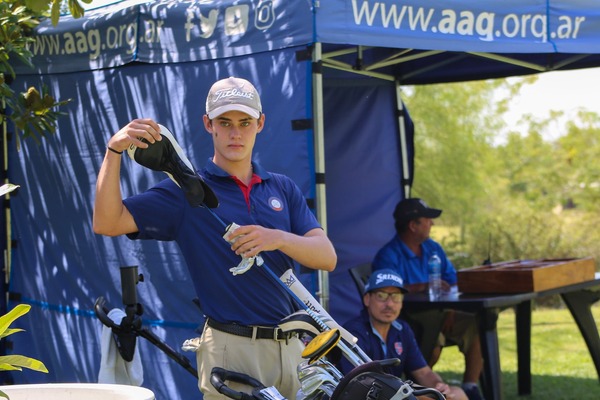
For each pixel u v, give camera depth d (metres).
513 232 18.05
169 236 4.62
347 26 6.59
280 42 6.78
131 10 7.72
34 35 8.49
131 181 7.82
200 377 4.70
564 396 9.46
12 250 8.90
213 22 7.22
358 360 4.25
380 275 6.93
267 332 4.57
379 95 9.92
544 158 24.41
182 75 7.45
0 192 4.47
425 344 7.86
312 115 6.79
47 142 8.51
